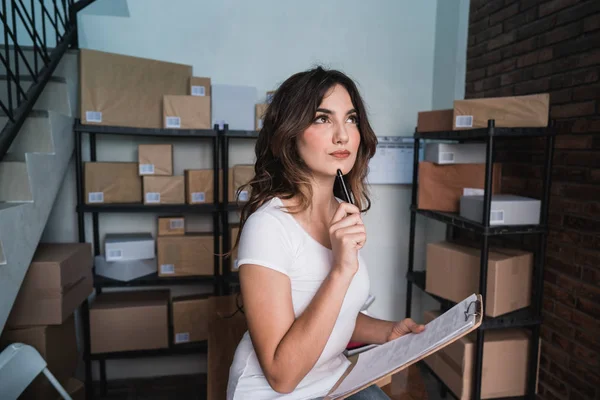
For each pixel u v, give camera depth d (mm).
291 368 752
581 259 1771
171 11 2527
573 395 1812
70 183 2488
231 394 914
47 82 2010
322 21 2713
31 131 1939
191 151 2646
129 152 2568
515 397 1950
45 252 1988
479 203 1880
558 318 1902
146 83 2275
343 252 780
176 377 2695
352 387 817
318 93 877
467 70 2598
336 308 776
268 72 2664
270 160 971
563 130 1875
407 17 2826
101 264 2389
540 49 2002
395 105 2871
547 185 1820
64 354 2074
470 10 2576
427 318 2246
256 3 2617
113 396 2463
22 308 1809
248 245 813
